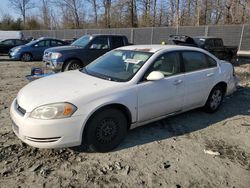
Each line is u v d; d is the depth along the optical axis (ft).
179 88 14.60
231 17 95.96
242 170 11.26
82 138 11.35
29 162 11.23
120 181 10.18
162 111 14.11
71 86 12.14
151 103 13.30
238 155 12.51
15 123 11.18
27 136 10.66
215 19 111.24
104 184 9.98
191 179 10.48
